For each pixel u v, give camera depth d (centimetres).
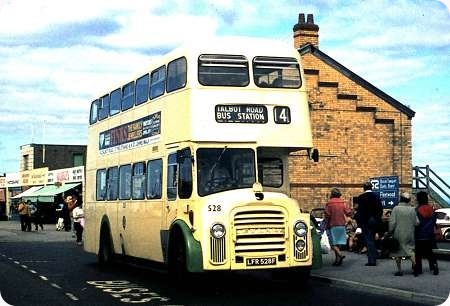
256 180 1255
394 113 2677
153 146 1453
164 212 1356
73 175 5425
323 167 2572
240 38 1324
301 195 2533
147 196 1475
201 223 1190
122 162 1683
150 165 1467
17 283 1432
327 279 1389
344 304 1101
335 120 2608
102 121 1895
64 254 2286
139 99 1575
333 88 2614
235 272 1639
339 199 1642
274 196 1216
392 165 2658
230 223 1179
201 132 1245
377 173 2639
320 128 2586
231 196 1201
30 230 4006
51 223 5534
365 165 2625
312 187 2550
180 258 1256
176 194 1290
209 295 1222
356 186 2603
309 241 1223
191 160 1237
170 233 1294
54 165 7362
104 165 1847
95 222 1894
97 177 1908
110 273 1656
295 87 1327
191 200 1222
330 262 1694
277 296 1204
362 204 1622
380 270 1521
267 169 1314
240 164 1254
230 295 1221
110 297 1202
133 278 1539
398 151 2669
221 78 1279
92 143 1995
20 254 2283
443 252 1770
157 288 1339
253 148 1266
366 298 1169
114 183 1744
